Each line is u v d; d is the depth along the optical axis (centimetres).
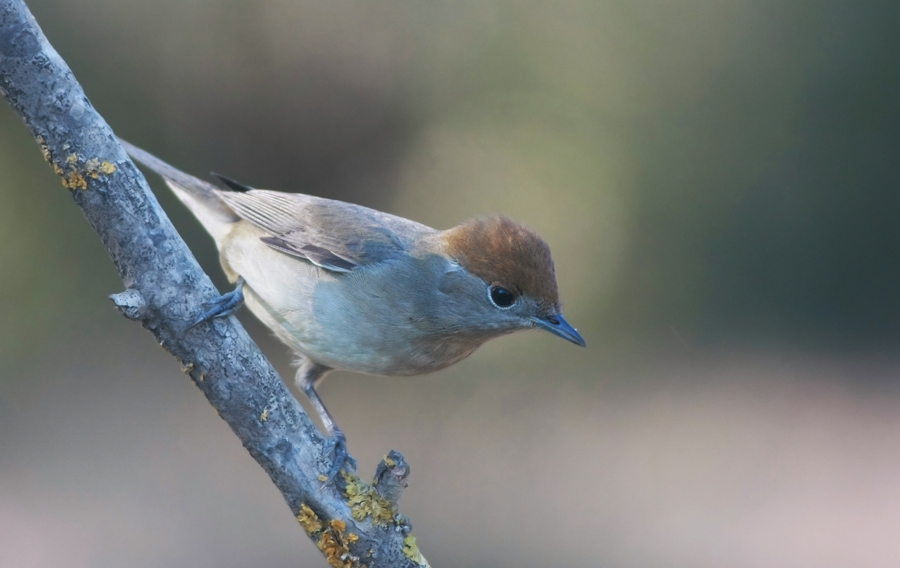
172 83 1548
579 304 1695
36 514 1116
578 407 1551
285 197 713
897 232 1772
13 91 450
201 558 1065
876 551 1164
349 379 1518
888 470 1377
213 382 514
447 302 633
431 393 1533
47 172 1430
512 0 1684
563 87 1708
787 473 1368
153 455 1275
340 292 643
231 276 724
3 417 1311
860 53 1753
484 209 1684
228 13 1560
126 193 477
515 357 1608
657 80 1730
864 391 1596
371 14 1630
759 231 1764
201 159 1566
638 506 1270
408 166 1670
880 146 1775
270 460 526
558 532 1195
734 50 1739
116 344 1454
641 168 1727
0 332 1384
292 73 1600
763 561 1137
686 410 1546
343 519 524
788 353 1708
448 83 1675
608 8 1706
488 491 1300
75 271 1445
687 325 1733
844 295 1766
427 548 1141
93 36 1497
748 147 1750
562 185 1697
